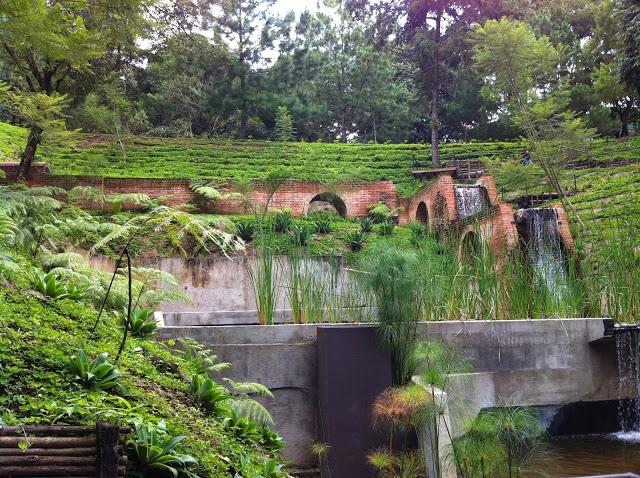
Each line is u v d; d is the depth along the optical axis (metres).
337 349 4.89
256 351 5.19
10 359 3.23
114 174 22.00
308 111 33.50
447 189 16.86
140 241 12.13
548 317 7.14
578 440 5.86
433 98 28.69
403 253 5.16
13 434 2.57
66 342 3.82
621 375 6.20
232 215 17.11
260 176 23.53
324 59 36.56
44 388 3.08
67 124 22.78
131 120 29.14
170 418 3.36
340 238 15.83
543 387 5.95
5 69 20.17
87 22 11.91
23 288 4.72
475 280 7.15
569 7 34.78
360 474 4.70
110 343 4.21
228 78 29.34
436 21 28.25
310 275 6.49
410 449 4.72
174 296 6.15
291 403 5.16
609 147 25.69
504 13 27.56
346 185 19.11
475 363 5.80
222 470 3.11
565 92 19.30
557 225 12.57
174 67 29.83
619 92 27.47
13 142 22.31
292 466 5.02
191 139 28.03
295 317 6.31
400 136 38.19
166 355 4.49
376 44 30.19
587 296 7.73
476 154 29.33
